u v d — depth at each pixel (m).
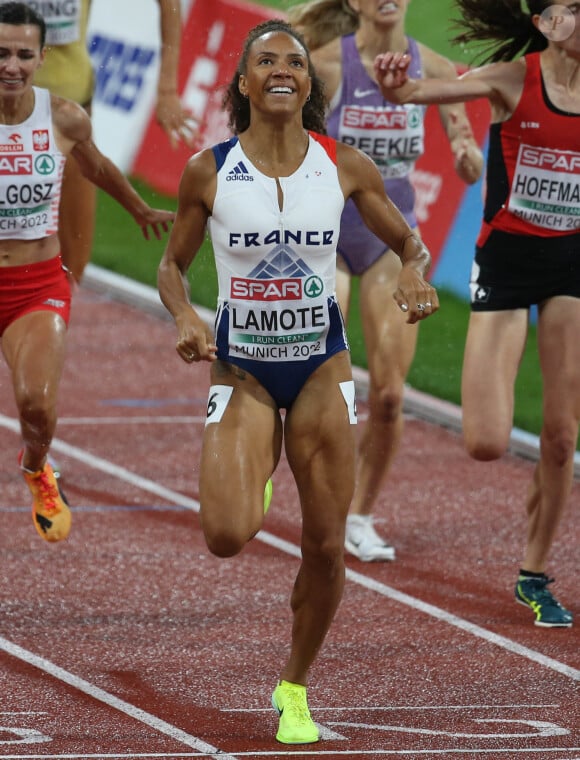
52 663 17.12
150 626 18.55
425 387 31.33
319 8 21.34
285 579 20.56
